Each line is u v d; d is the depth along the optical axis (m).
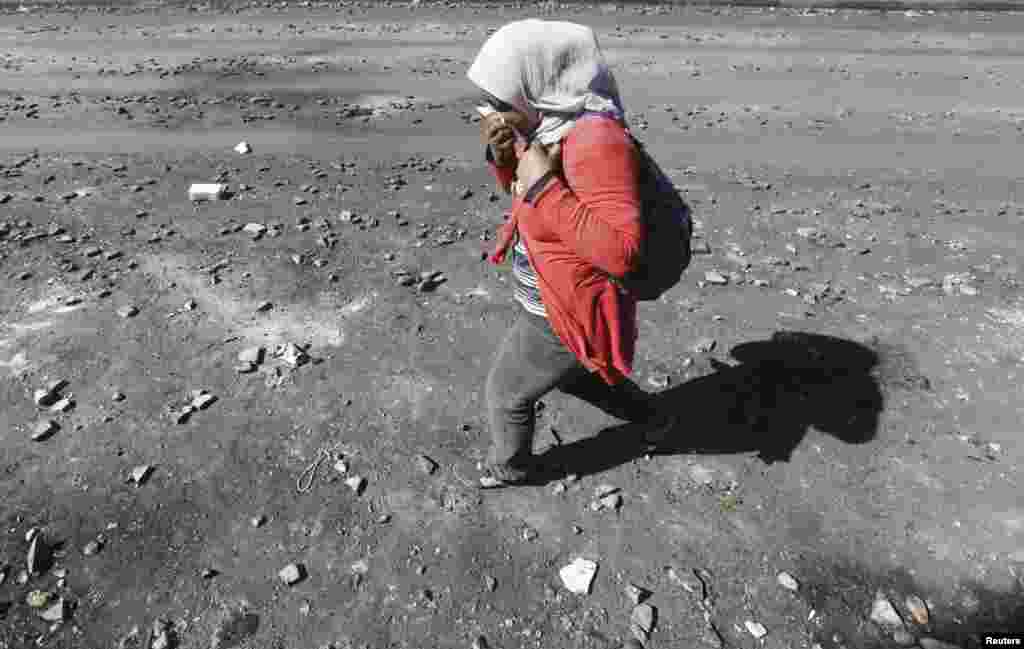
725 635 2.45
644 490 3.04
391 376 3.69
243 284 4.46
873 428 3.38
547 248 2.13
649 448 3.24
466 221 5.40
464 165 6.43
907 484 3.07
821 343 3.98
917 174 6.39
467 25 11.27
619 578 2.65
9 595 2.53
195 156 6.46
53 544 2.71
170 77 8.68
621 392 3.03
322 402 3.49
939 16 12.09
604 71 1.98
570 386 2.96
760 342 3.99
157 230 5.09
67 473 3.04
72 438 3.22
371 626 2.46
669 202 2.03
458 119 7.52
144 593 2.55
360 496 2.97
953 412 3.48
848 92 8.59
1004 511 2.95
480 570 2.67
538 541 2.79
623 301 2.22
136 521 2.82
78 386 3.54
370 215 5.44
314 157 6.52
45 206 5.39
